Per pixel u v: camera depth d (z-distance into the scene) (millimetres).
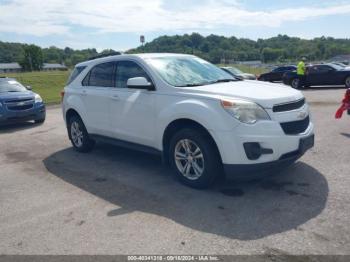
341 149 6102
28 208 4367
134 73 5477
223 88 4648
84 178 5410
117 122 5734
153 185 4926
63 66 145000
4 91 10984
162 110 4867
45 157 6805
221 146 4211
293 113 4383
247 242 3299
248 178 4578
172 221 3805
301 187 4516
